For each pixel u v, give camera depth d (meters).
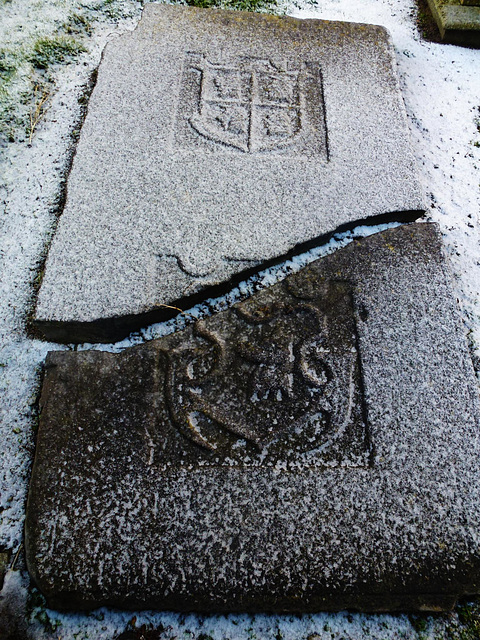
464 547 1.22
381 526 1.23
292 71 2.29
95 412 1.35
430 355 1.49
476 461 1.33
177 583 1.16
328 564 1.18
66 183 1.87
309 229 1.78
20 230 1.84
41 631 1.18
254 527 1.21
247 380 1.42
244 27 2.42
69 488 1.25
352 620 1.23
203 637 1.19
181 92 2.13
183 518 1.22
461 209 2.07
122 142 1.94
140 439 1.32
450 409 1.41
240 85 2.20
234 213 1.79
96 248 1.67
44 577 1.16
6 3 2.59
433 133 2.32
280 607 1.19
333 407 1.39
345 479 1.29
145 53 2.25
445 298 1.61
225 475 1.28
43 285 1.59
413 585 1.18
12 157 2.05
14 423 1.45
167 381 1.41
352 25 2.51
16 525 1.29
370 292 1.60
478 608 1.27
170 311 1.61
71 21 2.58
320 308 1.56
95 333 1.58
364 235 1.86
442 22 2.71
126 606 1.18
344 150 2.01
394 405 1.40
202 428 1.34
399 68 2.59
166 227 1.73
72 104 2.25
